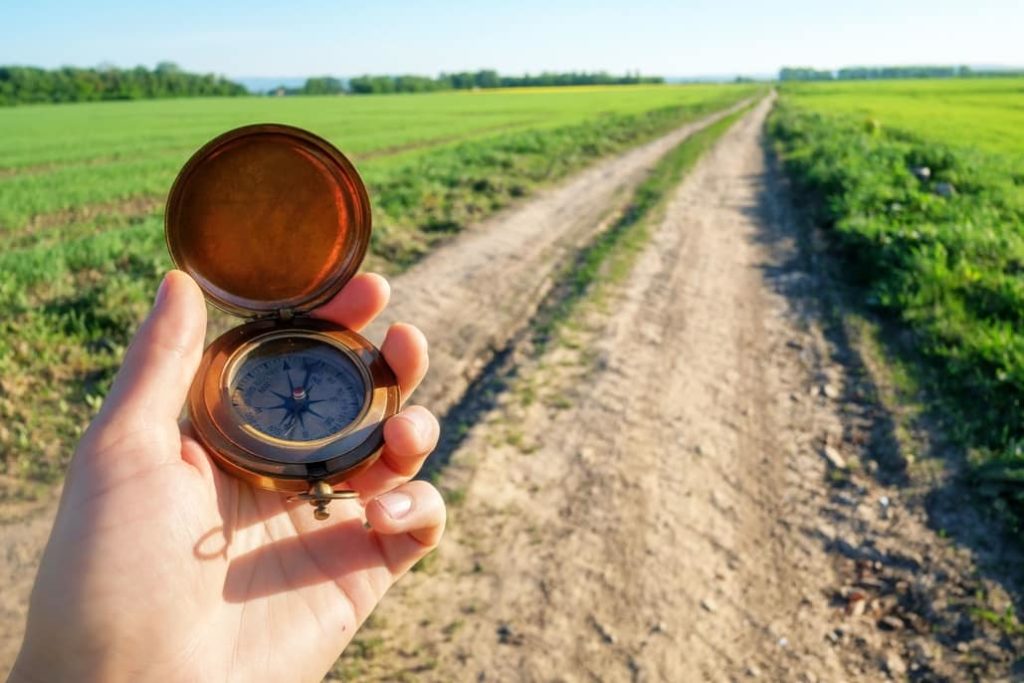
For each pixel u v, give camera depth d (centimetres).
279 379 23
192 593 18
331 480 21
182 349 19
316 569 21
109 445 18
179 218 24
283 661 19
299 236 25
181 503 18
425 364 25
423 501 21
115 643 17
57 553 17
